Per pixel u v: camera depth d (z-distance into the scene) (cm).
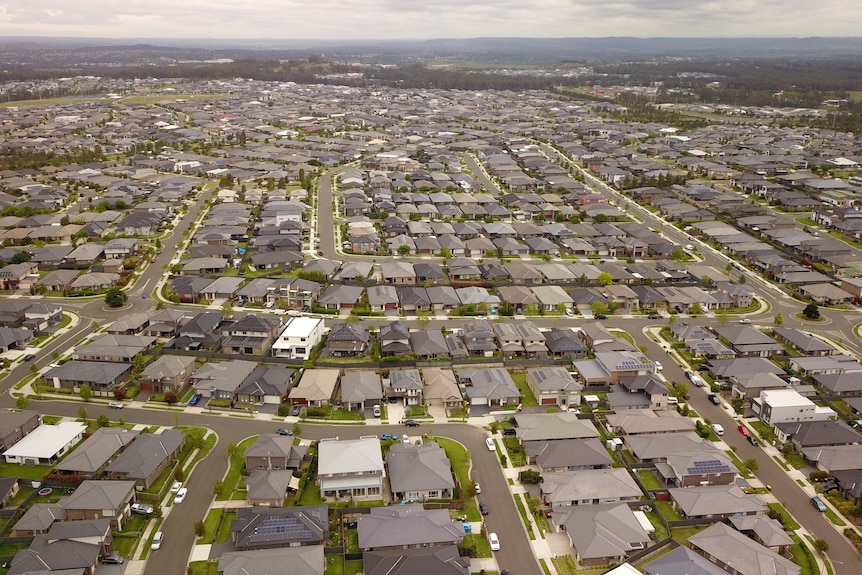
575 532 7712
